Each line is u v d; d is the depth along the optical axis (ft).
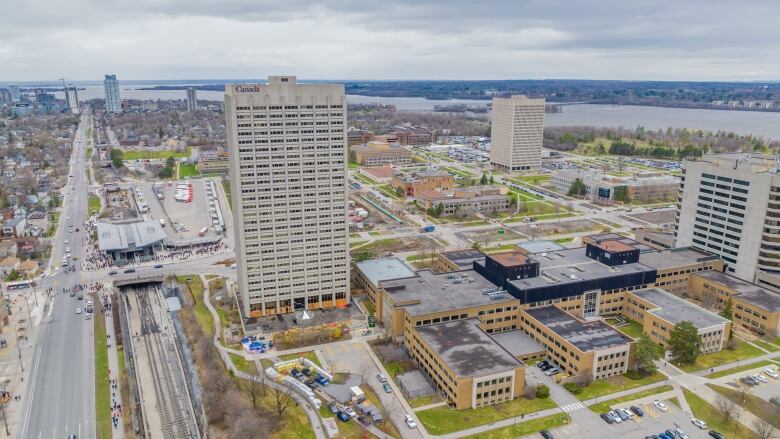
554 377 574.15
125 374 588.09
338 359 613.11
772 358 611.06
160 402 545.85
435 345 571.69
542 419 503.20
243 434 470.39
